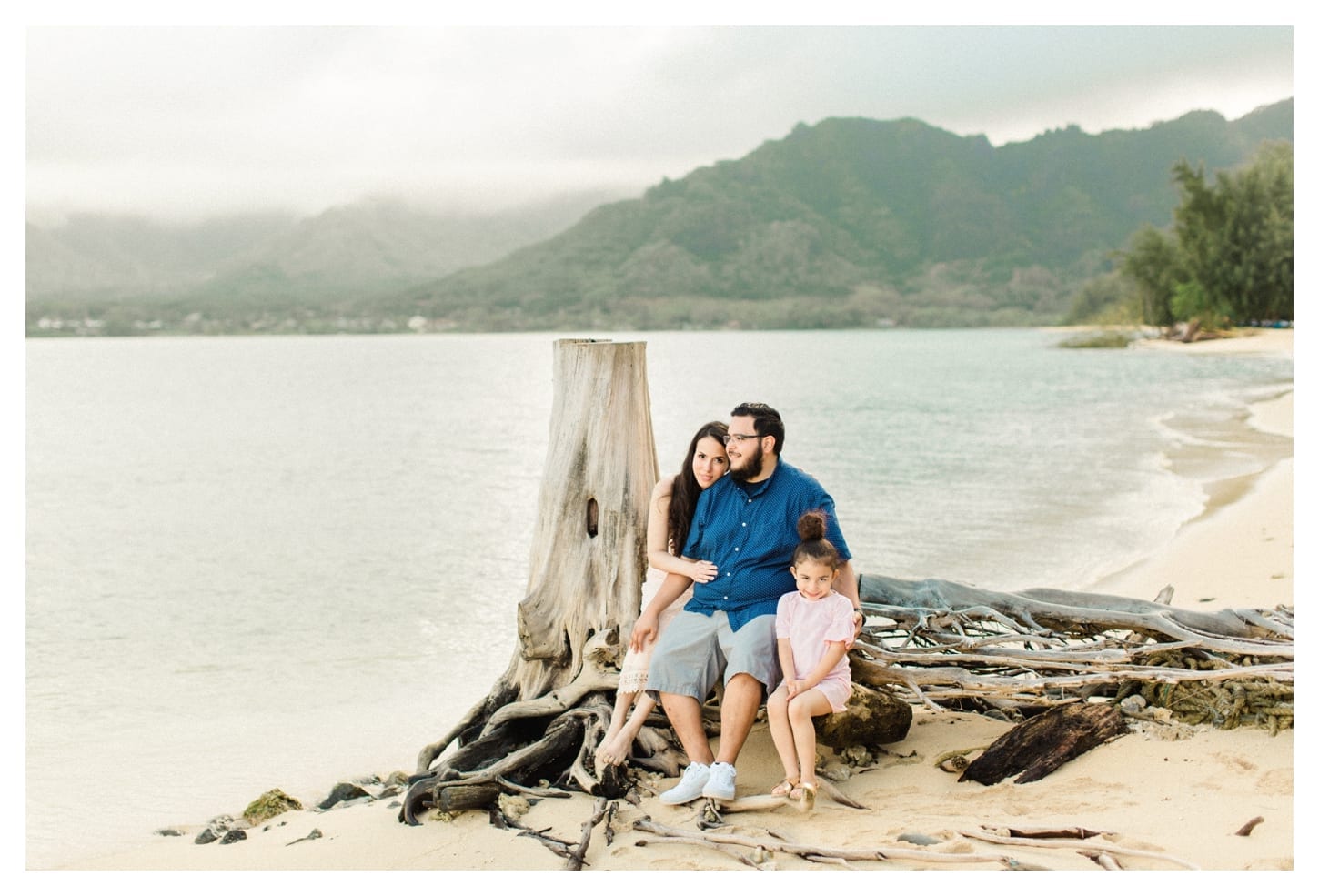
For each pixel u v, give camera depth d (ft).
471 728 17.79
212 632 29.01
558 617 17.19
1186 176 244.22
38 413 111.55
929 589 17.47
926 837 12.96
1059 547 35.58
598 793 15.11
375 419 101.09
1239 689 15.55
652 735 16.12
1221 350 196.44
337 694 23.32
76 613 31.60
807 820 13.92
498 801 15.20
